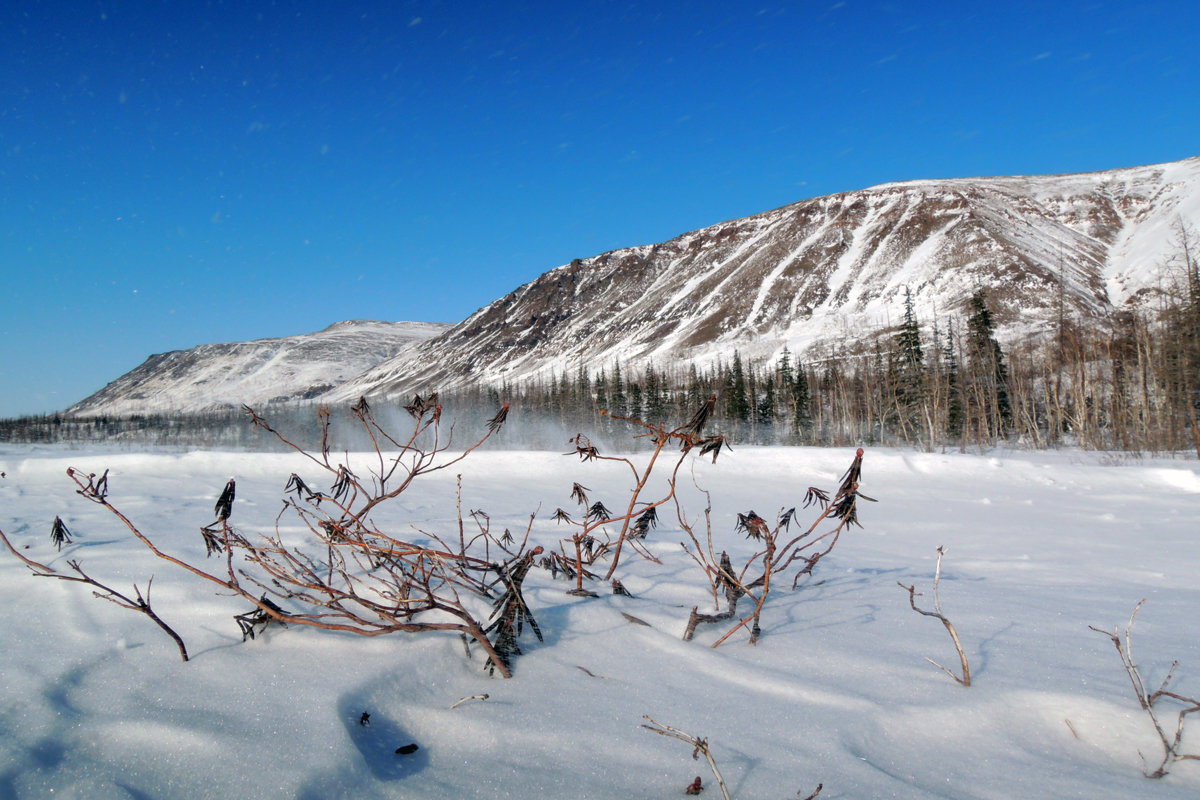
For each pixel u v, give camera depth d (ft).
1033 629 9.01
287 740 5.51
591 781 5.27
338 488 10.09
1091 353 103.96
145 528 14.55
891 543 18.43
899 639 8.64
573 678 7.35
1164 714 6.21
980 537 19.80
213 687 6.50
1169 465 53.47
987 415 114.62
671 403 190.39
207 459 37.73
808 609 10.24
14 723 5.67
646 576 12.12
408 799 4.99
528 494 30.58
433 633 8.09
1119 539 19.45
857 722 6.25
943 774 5.43
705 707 6.61
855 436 129.18
